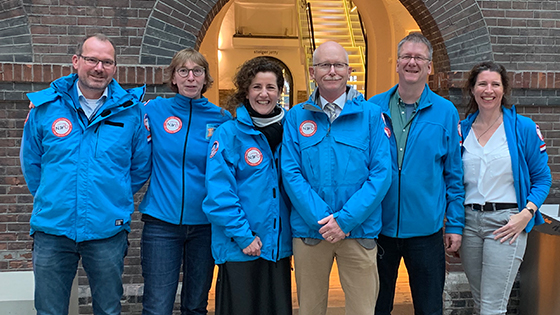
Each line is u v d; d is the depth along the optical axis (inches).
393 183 106.1
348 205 94.2
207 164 99.5
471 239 113.5
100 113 95.4
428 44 103.1
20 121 147.6
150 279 107.5
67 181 93.1
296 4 528.7
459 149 109.3
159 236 106.8
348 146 97.0
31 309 117.9
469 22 161.3
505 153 109.7
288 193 98.1
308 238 99.5
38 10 145.7
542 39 163.3
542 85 160.2
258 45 620.7
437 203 106.7
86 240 94.9
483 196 111.1
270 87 98.1
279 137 101.6
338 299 167.8
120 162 98.6
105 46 94.0
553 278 134.3
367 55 397.1
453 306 159.8
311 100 101.3
